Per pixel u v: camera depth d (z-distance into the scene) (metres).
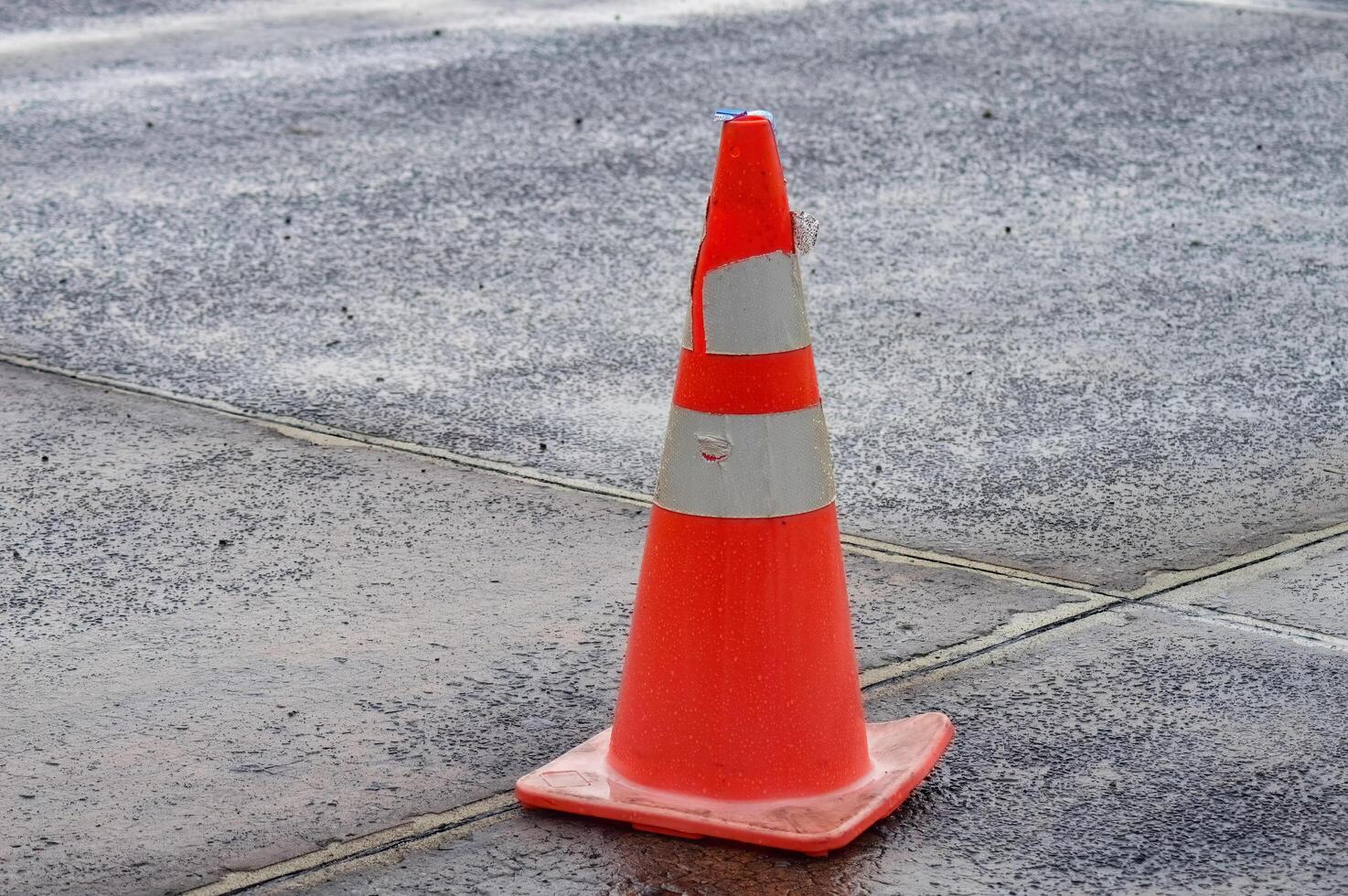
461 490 5.00
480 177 8.55
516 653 4.00
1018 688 3.85
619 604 4.26
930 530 4.76
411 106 9.92
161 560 4.53
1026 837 3.26
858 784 3.34
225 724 3.67
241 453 5.29
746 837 3.20
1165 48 11.49
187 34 11.84
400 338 6.39
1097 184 8.54
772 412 3.21
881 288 7.01
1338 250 7.56
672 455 3.27
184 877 3.12
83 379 5.95
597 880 3.12
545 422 5.57
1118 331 6.53
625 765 3.36
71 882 3.09
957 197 8.30
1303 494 5.05
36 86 10.30
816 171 8.69
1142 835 3.26
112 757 3.53
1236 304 6.84
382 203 8.12
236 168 8.68
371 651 4.01
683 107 9.93
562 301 6.84
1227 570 4.50
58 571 4.45
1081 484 5.11
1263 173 8.74
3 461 5.21
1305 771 3.49
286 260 7.32
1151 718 3.71
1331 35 11.89
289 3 12.98
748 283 3.17
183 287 6.96
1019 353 6.28
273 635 4.09
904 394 5.87
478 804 3.37
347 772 3.48
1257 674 3.91
